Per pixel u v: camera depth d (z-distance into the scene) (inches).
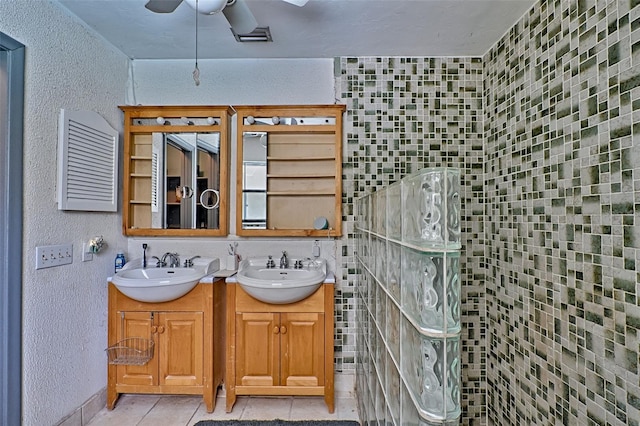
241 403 85.6
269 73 95.7
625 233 43.7
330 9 70.7
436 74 91.4
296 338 81.6
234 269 93.4
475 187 88.7
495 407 79.6
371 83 93.0
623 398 43.5
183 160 95.4
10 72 60.2
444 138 90.9
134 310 82.1
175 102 96.4
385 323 50.6
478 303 86.0
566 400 54.2
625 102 44.0
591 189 49.6
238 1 57.3
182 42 86.0
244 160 94.7
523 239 67.9
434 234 32.6
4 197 59.7
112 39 84.6
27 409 63.1
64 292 72.1
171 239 96.5
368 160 93.0
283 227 95.5
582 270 51.1
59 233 70.9
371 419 62.7
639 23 42.2
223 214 93.7
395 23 75.6
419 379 33.3
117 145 89.9
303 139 95.6
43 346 66.7
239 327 81.6
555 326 57.3
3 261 59.5
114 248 89.8
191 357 81.8
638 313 41.7
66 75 72.8
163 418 79.0
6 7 59.2
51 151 68.8
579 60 52.4
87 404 77.7
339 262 94.0
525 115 67.9
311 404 85.5
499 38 80.1
